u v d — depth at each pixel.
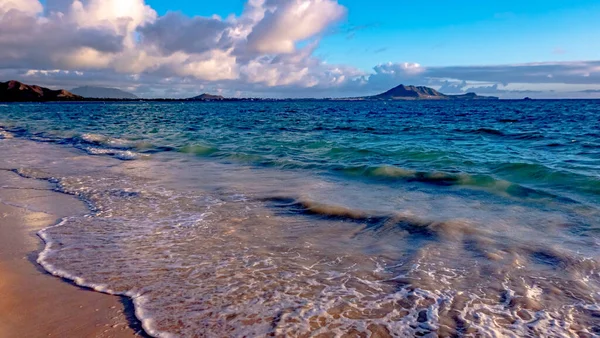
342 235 6.40
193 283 4.69
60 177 11.39
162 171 12.42
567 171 10.59
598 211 7.38
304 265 5.23
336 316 3.98
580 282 4.68
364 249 5.80
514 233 6.34
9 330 3.69
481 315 4.01
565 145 17.66
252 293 4.45
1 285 4.62
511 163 11.84
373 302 4.26
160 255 5.57
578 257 5.33
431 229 6.48
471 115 53.16
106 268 5.11
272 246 5.93
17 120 44.88
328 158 14.70
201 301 4.26
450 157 14.09
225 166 13.38
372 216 7.27
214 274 4.94
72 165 13.59
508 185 9.54
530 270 5.01
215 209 7.95
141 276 4.88
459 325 3.83
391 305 4.20
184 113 67.44
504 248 5.69
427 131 26.73
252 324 3.82
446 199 8.64
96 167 13.19
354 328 3.77
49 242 6.07
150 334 3.64
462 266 5.14
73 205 8.34
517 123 34.97
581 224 6.70
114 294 4.41
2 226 6.91
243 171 12.40
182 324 3.81
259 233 6.52
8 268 5.11
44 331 3.68
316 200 8.47
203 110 84.62
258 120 43.84
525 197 8.63
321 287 4.60
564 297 4.36
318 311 4.07
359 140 20.91
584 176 9.85
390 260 5.38
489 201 8.42
